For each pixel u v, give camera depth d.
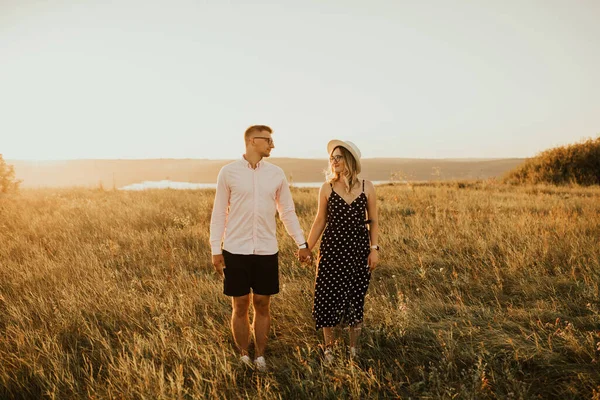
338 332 3.54
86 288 4.38
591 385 2.56
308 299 4.10
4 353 3.03
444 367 2.86
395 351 3.18
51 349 3.15
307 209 9.06
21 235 6.66
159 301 4.02
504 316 3.62
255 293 3.13
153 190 13.88
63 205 9.37
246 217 3.02
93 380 2.71
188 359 2.99
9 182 10.76
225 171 3.05
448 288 4.45
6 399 2.67
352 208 3.14
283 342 3.43
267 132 3.04
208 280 4.79
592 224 6.54
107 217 8.02
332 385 2.64
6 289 4.48
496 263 5.08
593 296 3.84
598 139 18.72
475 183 16.88
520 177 19.05
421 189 12.87
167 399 2.43
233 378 2.75
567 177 17.77
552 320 3.49
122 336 3.36
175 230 7.12
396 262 5.36
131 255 5.79
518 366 2.78
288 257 5.68
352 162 3.14
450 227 6.80
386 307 3.66
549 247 5.36
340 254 3.15
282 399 2.67
